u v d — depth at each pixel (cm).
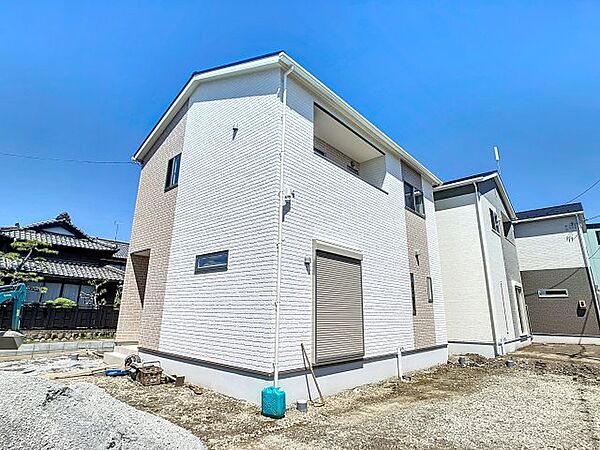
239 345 497
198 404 449
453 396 545
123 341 812
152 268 743
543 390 593
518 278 1400
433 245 995
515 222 1527
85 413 231
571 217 1462
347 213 656
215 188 629
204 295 579
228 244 564
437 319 914
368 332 641
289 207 527
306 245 544
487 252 1052
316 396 499
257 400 450
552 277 1452
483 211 1112
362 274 660
